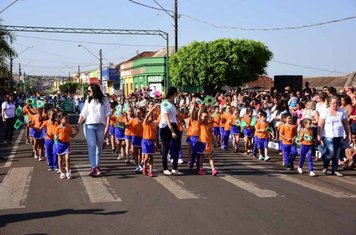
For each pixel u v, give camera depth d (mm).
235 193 7770
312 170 9859
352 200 7301
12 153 13578
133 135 10258
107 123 9562
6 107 16516
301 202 7117
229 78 35156
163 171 9984
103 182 8805
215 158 12719
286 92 17672
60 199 7352
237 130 14289
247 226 5770
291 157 10633
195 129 10469
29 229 5723
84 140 17438
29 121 13562
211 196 7512
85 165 11008
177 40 27859
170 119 9633
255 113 13961
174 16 27578
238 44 35375
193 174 9844
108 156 12711
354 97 11680
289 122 10625
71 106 39781
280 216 6254
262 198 7383
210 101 15992
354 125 10812
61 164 9297
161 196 7520
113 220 6086
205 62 35000
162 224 5879
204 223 5914
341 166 11203
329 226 5773
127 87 58312
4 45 30969
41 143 11945
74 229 5703
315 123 11750
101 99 9508
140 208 6715
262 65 36469
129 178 9273
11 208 6785
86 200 7254
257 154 13406
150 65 49500
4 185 8570
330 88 11523
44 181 8945
